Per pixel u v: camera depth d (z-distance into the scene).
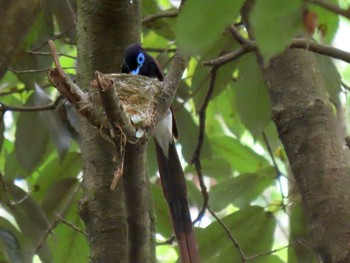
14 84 12.91
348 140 8.68
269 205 10.78
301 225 10.45
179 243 8.86
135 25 9.62
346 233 8.95
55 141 10.88
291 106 9.73
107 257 9.02
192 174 12.86
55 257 11.15
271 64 9.97
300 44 8.28
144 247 7.32
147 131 7.06
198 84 11.30
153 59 10.63
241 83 11.06
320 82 9.95
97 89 6.87
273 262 10.61
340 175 9.27
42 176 11.61
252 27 5.45
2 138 11.20
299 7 5.21
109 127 7.02
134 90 8.45
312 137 9.51
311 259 10.36
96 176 9.23
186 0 5.57
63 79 7.02
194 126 11.57
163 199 11.07
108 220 9.11
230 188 11.59
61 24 11.49
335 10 5.22
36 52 11.15
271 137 11.86
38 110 10.88
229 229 10.48
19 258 10.00
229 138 12.80
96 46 9.49
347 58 8.30
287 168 12.58
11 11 6.10
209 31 5.52
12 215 10.29
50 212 11.35
